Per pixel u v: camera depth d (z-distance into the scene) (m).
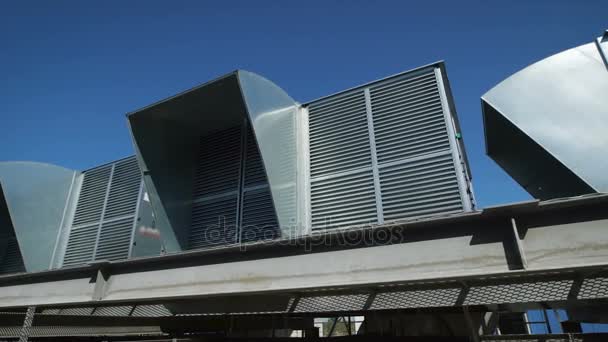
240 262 5.27
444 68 6.65
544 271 3.37
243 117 8.06
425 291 4.30
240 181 7.65
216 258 5.49
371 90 7.20
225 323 7.47
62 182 11.54
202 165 8.44
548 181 5.96
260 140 6.16
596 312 5.75
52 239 10.70
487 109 5.84
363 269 4.40
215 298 5.56
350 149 6.79
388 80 7.11
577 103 5.05
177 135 8.35
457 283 4.13
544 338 4.30
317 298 4.89
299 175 6.95
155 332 6.91
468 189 5.79
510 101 5.48
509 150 6.38
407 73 6.96
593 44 5.43
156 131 7.90
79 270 6.55
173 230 7.41
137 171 10.55
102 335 5.96
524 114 5.29
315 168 6.97
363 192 6.25
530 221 3.83
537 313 14.48
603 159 4.58
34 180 10.72
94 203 11.00
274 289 4.54
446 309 6.41
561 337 4.21
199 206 7.95
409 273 4.14
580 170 4.63
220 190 7.85
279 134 6.80
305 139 7.42
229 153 8.15
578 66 5.32
